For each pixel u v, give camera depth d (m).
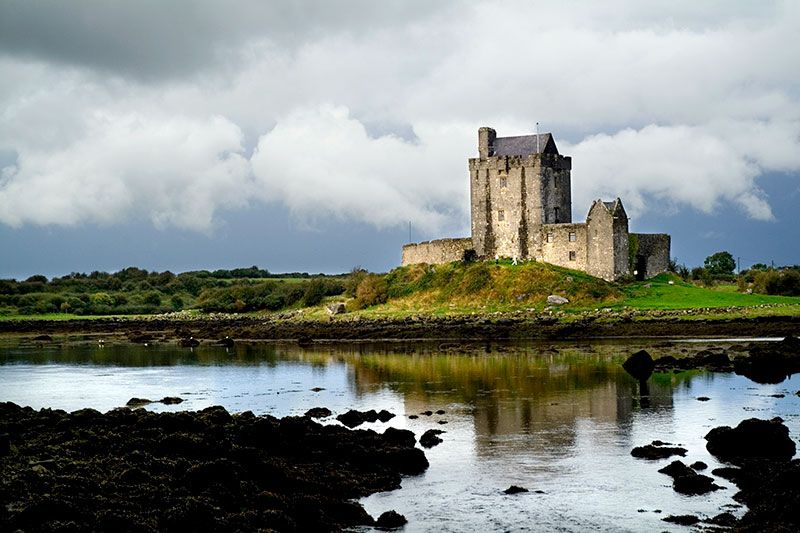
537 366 100.12
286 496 46.16
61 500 41.44
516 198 172.50
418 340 140.00
